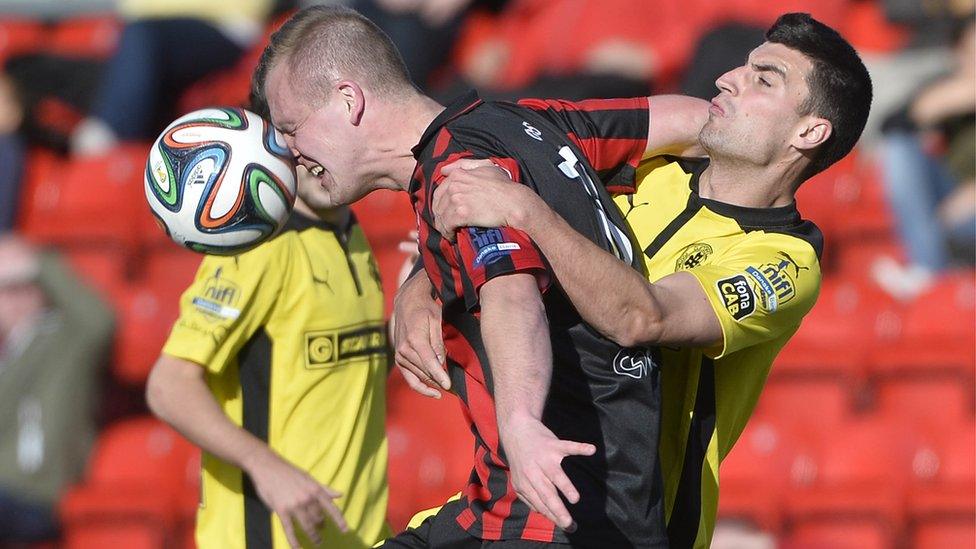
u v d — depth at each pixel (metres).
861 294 29.23
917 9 34.38
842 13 36.75
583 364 11.73
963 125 31.55
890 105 32.75
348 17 12.58
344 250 17.27
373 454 17.34
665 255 12.98
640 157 13.30
